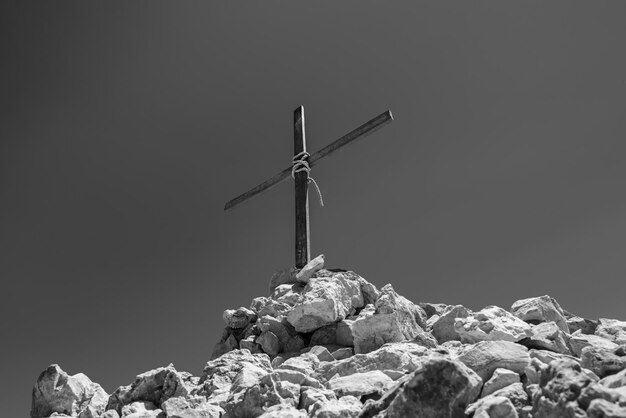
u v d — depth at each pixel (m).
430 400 3.90
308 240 9.62
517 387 4.38
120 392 6.43
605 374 4.77
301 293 8.46
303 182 9.97
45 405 6.89
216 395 6.16
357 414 4.40
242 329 8.87
